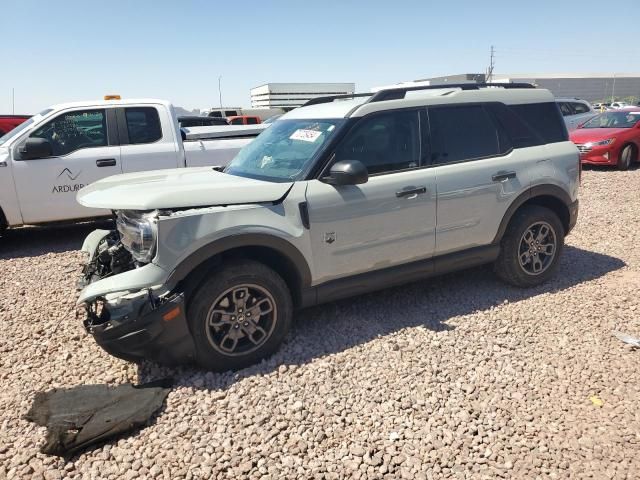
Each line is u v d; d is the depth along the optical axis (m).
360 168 3.66
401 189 4.07
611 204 8.83
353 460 2.70
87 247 4.32
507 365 3.58
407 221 4.14
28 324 4.43
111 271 3.72
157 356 3.40
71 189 6.96
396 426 2.97
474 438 2.85
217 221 3.42
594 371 3.49
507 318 4.32
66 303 4.88
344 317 4.41
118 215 3.87
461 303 4.66
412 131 4.26
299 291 3.84
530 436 2.86
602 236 6.82
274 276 3.64
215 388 3.37
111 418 2.99
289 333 4.11
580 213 8.21
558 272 5.43
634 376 3.41
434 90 4.66
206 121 14.13
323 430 2.95
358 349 3.83
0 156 6.63
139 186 3.69
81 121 7.11
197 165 7.72
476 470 2.62
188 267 3.35
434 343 3.87
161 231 3.26
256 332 3.68
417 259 4.34
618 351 3.75
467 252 4.57
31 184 6.74
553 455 2.71
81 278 3.97
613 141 12.55
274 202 3.64
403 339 3.97
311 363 3.64
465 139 4.51
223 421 3.02
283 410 3.12
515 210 4.71
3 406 3.23
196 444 2.84
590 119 14.38
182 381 3.45
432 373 3.50
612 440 2.80
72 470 2.68
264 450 2.79
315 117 4.39
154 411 3.10
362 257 4.02
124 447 2.83
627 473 2.56
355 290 4.07
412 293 4.91
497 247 4.71
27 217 6.83
